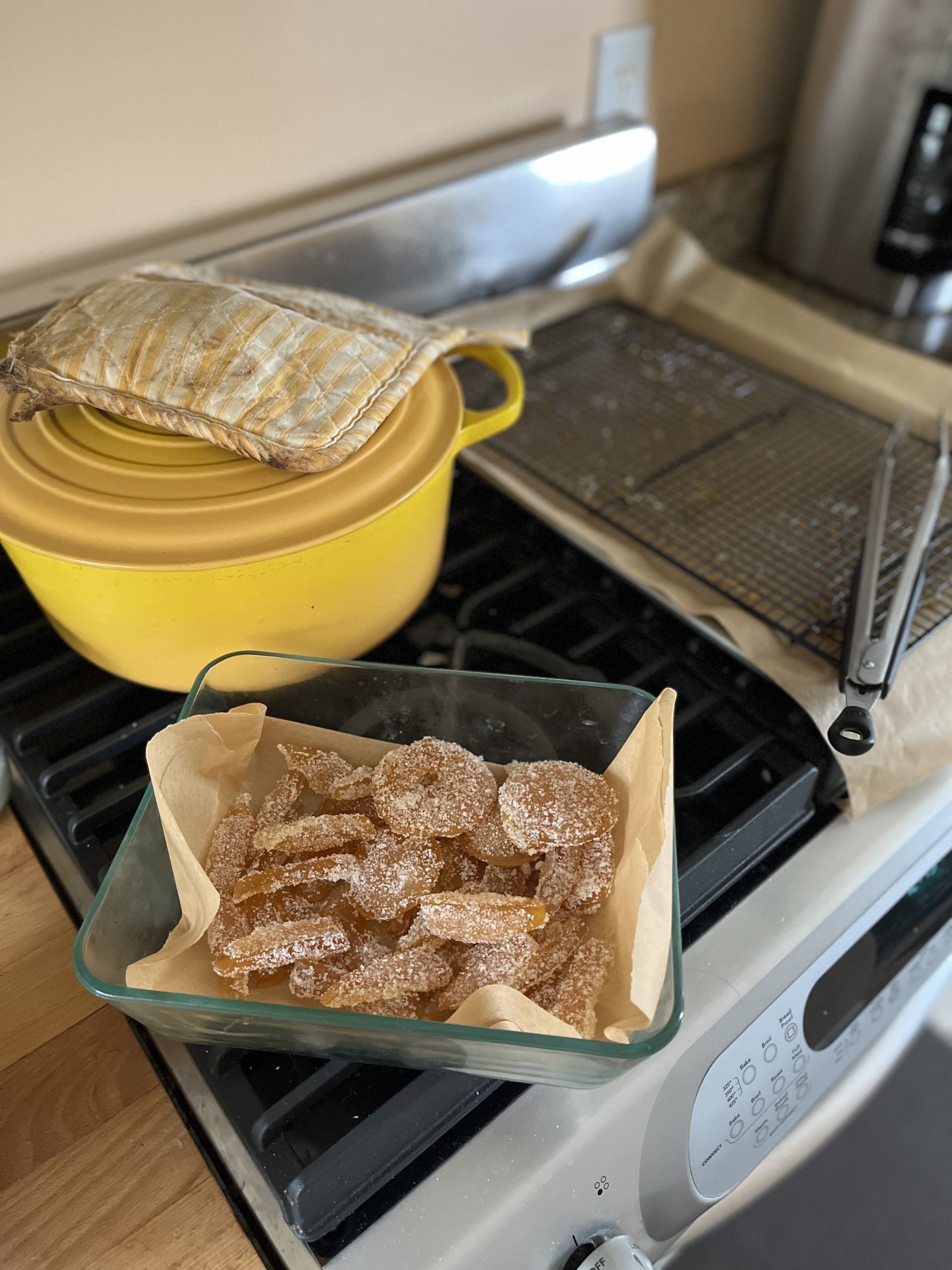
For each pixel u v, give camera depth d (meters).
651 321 0.93
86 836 0.50
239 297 0.47
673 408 0.83
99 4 0.59
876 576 0.61
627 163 0.89
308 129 0.73
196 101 0.67
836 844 0.53
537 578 0.67
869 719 0.52
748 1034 0.47
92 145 0.64
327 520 0.45
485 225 0.83
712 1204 0.48
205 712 0.47
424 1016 0.40
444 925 0.40
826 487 0.75
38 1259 0.36
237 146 0.71
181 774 0.43
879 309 1.01
